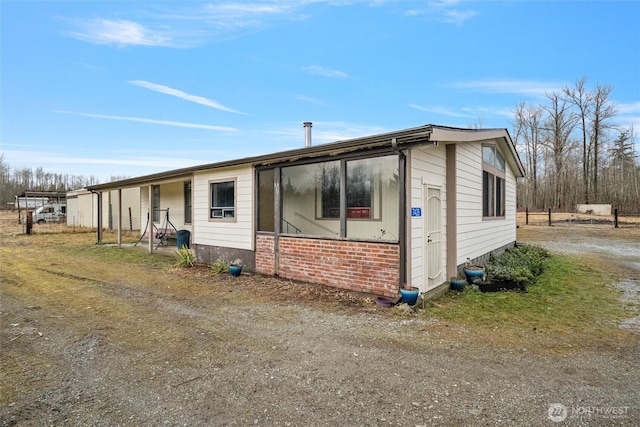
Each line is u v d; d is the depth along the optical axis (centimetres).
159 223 1458
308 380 307
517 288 656
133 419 249
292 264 714
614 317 494
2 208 4138
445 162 688
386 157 589
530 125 3716
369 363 341
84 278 754
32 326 449
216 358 354
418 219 574
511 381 305
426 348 378
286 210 751
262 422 246
